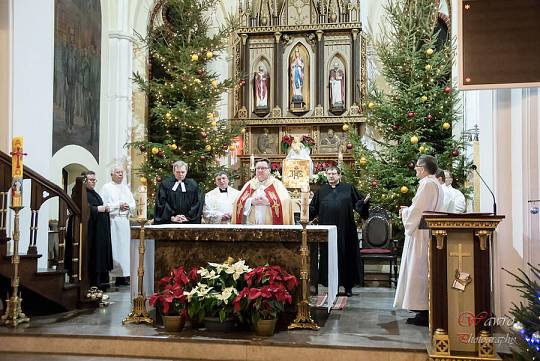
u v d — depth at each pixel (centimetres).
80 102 1060
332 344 512
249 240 593
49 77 823
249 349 520
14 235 602
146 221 605
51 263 959
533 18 533
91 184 862
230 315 563
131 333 553
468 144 1031
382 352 500
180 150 1146
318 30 1392
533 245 555
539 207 545
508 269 594
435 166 626
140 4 1264
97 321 616
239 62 1419
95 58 1133
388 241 971
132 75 1227
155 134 1273
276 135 1416
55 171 959
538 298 446
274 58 1416
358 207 823
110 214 962
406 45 1077
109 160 1182
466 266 488
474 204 1002
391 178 1015
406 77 1077
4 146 754
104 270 845
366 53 1368
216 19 1402
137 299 607
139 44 1256
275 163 1331
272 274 567
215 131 1166
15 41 766
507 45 536
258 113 1409
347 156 1348
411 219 611
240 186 1339
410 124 1045
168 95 1162
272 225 648
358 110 1354
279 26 1407
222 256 612
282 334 555
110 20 1204
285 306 598
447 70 1077
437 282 489
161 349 533
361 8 1377
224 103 1406
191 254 618
